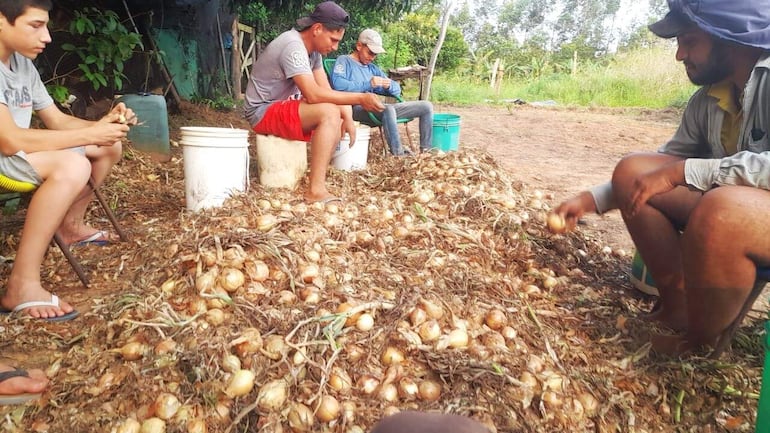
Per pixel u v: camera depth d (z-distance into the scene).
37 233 2.57
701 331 2.18
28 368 2.18
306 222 3.06
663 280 2.56
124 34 6.28
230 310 2.22
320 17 4.29
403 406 1.89
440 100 18.94
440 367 1.99
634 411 2.04
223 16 10.80
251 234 2.60
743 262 1.94
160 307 2.24
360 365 2.03
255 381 1.89
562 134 10.24
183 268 2.46
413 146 7.80
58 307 2.59
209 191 3.82
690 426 2.01
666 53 19.09
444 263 2.88
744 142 2.24
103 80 6.15
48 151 2.59
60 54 6.59
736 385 2.12
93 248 3.48
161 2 8.09
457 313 2.34
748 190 1.94
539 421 1.89
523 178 6.01
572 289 3.06
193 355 1.94
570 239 3.71
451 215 3.77
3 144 2.48
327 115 3.94
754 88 2.13
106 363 2.06
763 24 2.09
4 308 2.59
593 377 2.13
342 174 4.84
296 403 1.83
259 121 4.39
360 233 3.14
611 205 2.60
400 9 9.66
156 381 1.89
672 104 15.66
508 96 19.70
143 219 4.10
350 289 2.42
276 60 4.25
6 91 2.70
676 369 2.20
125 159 5.51
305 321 2.12
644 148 8.83
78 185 2.65
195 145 3.74
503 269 3.18
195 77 9.94
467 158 4.68
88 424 1.81
